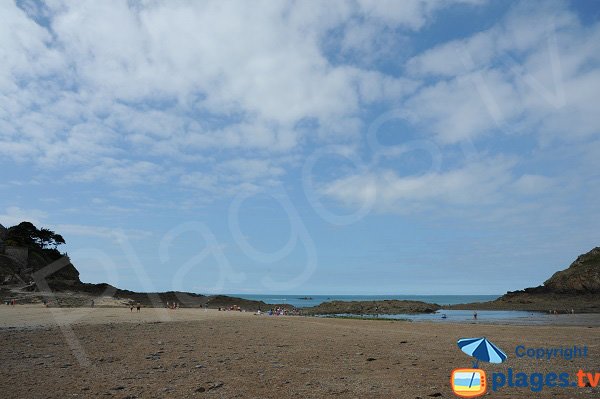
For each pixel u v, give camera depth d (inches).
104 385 395.5
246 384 403.5
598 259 4451.3
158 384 401.7
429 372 473.1
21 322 1330.0
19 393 362.6
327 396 354.6
